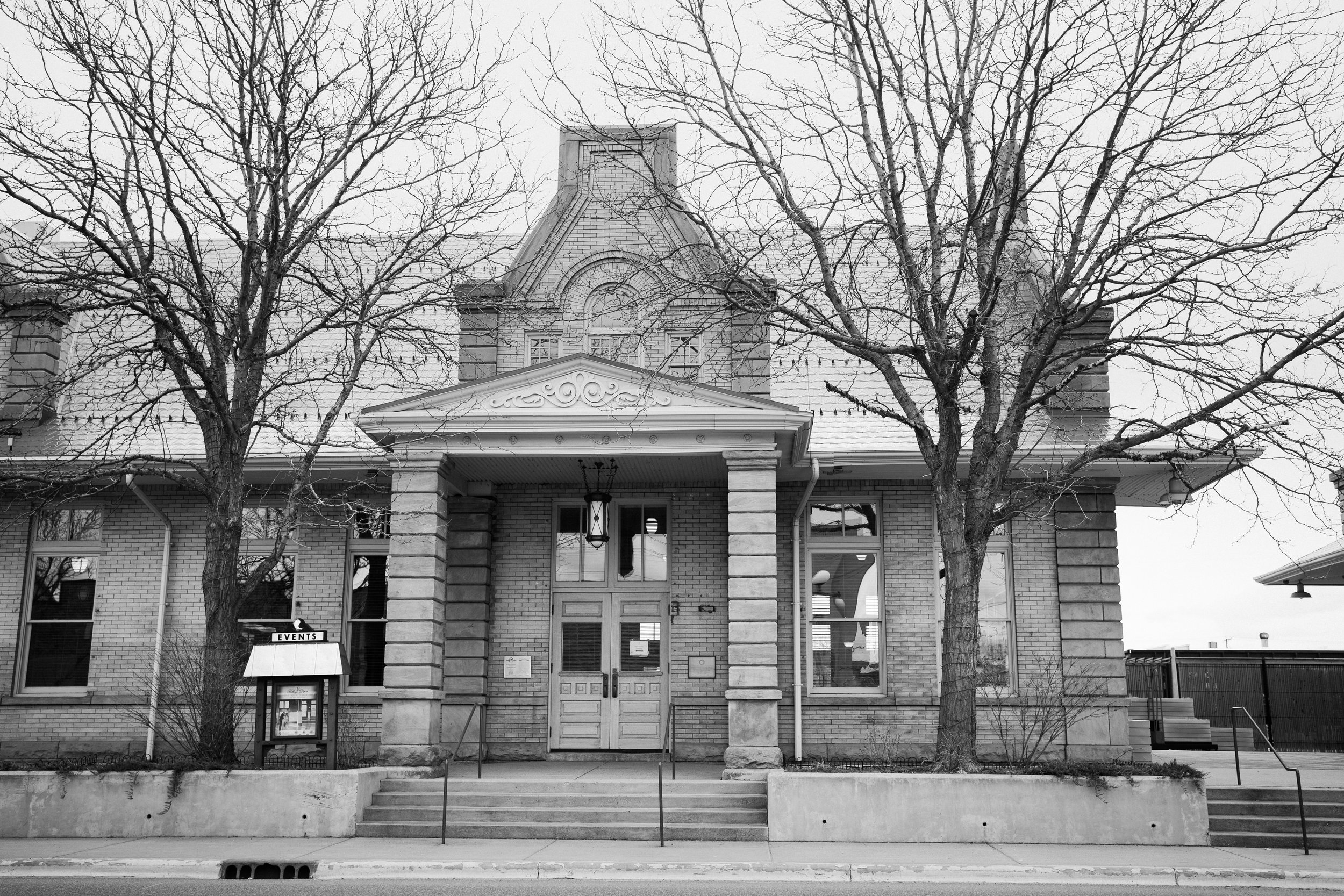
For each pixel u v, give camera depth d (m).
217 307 16.81
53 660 21.09
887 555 20.81
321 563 21.22
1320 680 31.44
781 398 21.23
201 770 15.46
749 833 15.02
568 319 21.36
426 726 17.34
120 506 21.39
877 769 16.20
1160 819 14.80
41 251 22.72
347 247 19.53
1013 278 19.30
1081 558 20.36
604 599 21.19
